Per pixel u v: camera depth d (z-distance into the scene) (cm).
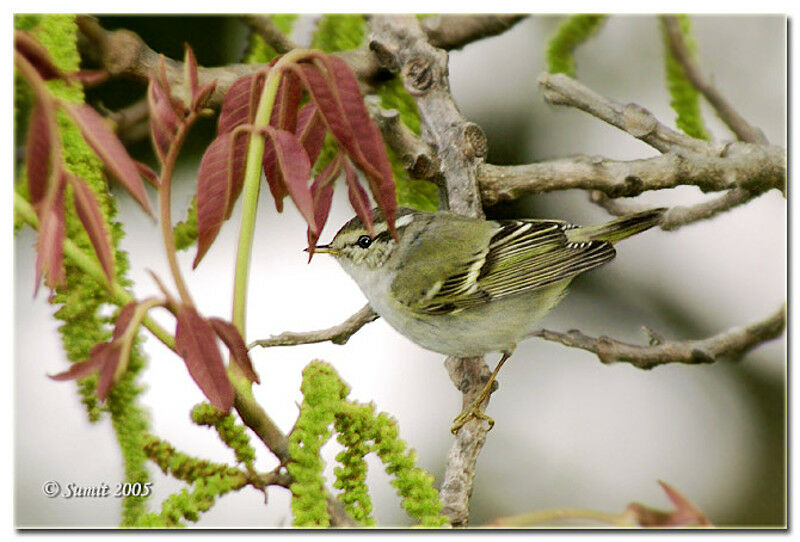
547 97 619
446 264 641
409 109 633
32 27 450
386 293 655
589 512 354
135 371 407
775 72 644
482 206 643
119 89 696
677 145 606
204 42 707
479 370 665
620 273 768
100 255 350
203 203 363
